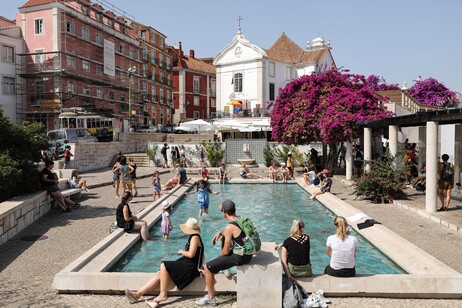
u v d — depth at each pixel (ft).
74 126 113.91
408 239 32.60
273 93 164.66
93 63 154.30
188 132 162.81
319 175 68.80
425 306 20.65
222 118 150.20
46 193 44.70
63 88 137.18
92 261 26.53
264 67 159.63
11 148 42.60
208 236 36.96
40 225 38.78
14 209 34.53
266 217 45.85
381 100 78.43
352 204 49.42
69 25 141.38
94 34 155.94
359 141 100.78
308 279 22.16
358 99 75.61
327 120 73.46
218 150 109.29
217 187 73.41
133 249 32.12
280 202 56.49
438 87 202.28
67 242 32.65
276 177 80.07
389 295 21.71
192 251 21.90
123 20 183.11
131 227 34.50
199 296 22.11
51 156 83.92
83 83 148.56
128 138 119.24
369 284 21.80
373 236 33.19
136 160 110.93
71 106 140.56
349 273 22.21
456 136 50.60
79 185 60.59
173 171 98.02
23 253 29.76
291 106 83.20
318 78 83.87
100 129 121.49
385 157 52.70
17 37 136.98
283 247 22.44
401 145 77.77
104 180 72.90
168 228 35.35
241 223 20.65
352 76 84.02
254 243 20.26
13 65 135.03
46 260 28.12
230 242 20.63
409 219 40.14
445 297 21.63
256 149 111.14
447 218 38.40
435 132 41.34
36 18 136.77
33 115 137.59
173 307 20.70
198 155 109.09
